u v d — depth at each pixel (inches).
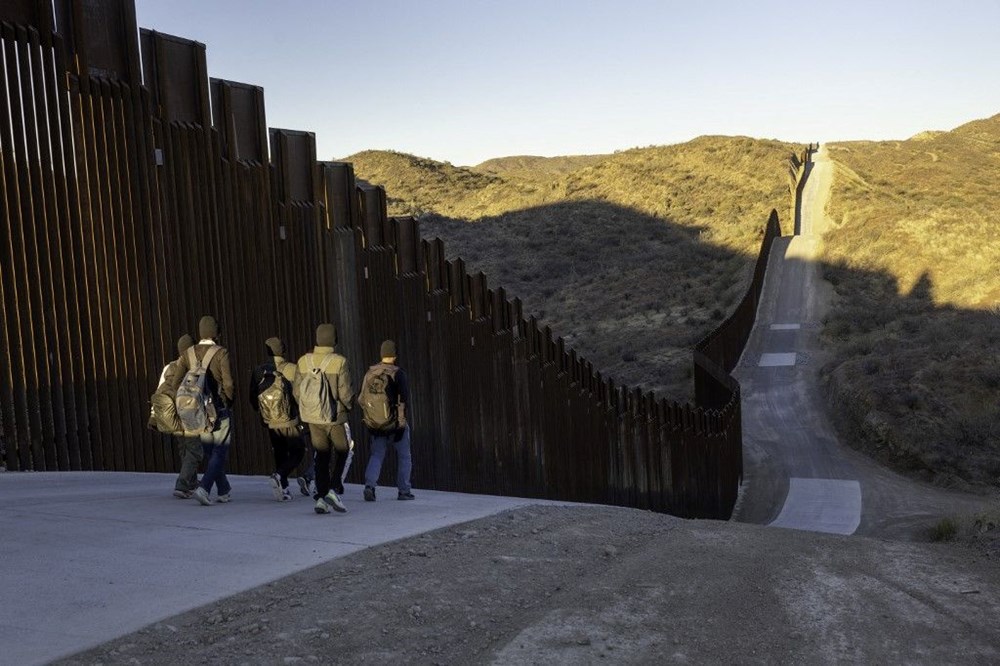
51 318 445.1
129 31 496.4
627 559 325.7
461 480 767.7
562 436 931.3
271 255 589.6
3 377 423.8
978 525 497.7
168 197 513.3
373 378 425.7
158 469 499.8
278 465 409.4
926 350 1733.5
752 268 2701.8
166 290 506.6
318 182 636.1
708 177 4394.7
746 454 1541.6
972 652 245.6
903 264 2508.6
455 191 5369.1
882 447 1455.5
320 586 261.3
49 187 446.3
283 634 220.8
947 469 1338.6
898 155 4849.9
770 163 4411.9
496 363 826.2
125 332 482.3
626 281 2962.6
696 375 1713.8
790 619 264.5
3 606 228.2
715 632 246.5
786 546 378.3
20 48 437.1
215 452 384.5
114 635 209.8
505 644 225.8
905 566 352.8
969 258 2459.4
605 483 1007.6
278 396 389.1
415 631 230.2
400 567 287.0
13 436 426.9
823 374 1879.9
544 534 359.6
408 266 730.8
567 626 241.4
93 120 470.9
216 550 294.5
